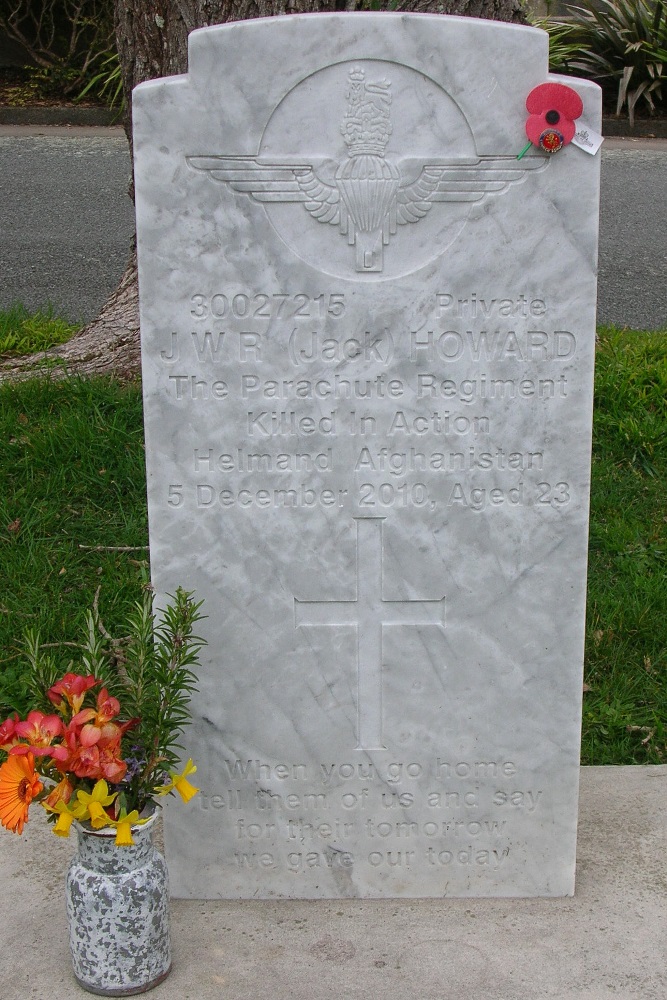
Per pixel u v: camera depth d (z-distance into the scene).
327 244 2.56
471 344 2.61
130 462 4.73
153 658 2.55
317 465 2.67
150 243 2.55
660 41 11.83
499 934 2.68
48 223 8.81
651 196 9.70
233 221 2.54
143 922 2.45
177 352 2.61
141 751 2.51
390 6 4.61
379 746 2.81
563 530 2.71
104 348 5.55
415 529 2.71
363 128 2.50
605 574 4.39
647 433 5.13
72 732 2.35
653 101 12.05
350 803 2.84
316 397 2.64
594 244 2.56
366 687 2.78
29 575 4.20
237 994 2.47
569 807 2.83
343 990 2.48
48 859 2.95
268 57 2.46
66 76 12.17
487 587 2.74
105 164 10.20
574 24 12.34
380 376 2.63
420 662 2.77
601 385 5.44
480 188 2.53
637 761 3.55
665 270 8.11
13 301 7.24
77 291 7.47
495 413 2.65
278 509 2.69
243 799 2.83
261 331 2.60
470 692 2.79
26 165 10.12
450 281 2.58
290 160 2.51
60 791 2.36
